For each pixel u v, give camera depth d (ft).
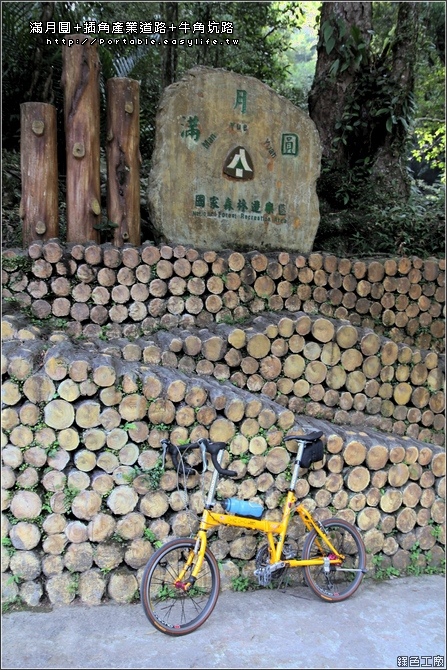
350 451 10.74
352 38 21.25
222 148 14.48
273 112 15.06
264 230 15.17
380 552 11.03
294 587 10.18
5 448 8.77
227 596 9.66
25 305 12.07
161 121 13.83
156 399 9.46
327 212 20.77
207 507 8.80
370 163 22.17
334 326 12.75
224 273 13.35
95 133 13.65
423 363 13.84
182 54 25.00
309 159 15.66
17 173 17.89
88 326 12.35
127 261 12.64
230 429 9.99
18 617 8.65
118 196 13.91
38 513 8.91
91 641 8.14
